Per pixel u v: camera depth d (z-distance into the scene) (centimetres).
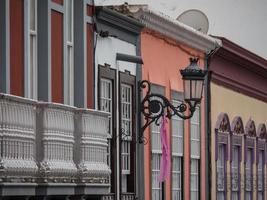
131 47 3020
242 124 4231
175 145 3369
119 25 2911
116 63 2905
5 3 2314
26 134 2286
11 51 2339
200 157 3653
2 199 2208
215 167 3853
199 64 3656
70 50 2669
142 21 3056
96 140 2622
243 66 4209
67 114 2481
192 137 3566
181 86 3422
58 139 2425
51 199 2469
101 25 2800
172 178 3347
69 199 2544
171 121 3316
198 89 2852
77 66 2688
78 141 2553
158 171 3216
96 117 2627
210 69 3781
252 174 4391
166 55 3303
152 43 3186
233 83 4116
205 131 3734
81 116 2559
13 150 2238
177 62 3406
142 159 3075
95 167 2614
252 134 4394
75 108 2536
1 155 2194
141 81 3042
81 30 2691
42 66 2497
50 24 2519
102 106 2814
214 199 3838
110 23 2855
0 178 2188
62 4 2592
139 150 3052
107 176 2700
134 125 3009
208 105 3762
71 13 2673
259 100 4547
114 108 2877
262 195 4556
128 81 2980
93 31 2753
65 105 2473
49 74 2503
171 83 3331
